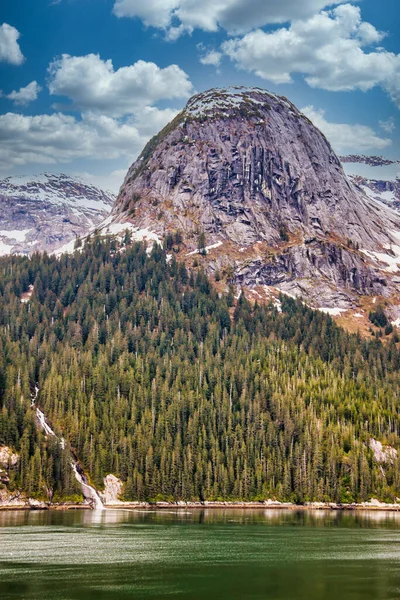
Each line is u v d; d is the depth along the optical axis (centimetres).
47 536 17162
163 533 18088
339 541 17425
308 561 14775
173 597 11662
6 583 12331
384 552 15888
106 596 11625
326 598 11719
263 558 15025
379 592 12138
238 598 11650
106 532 18038
